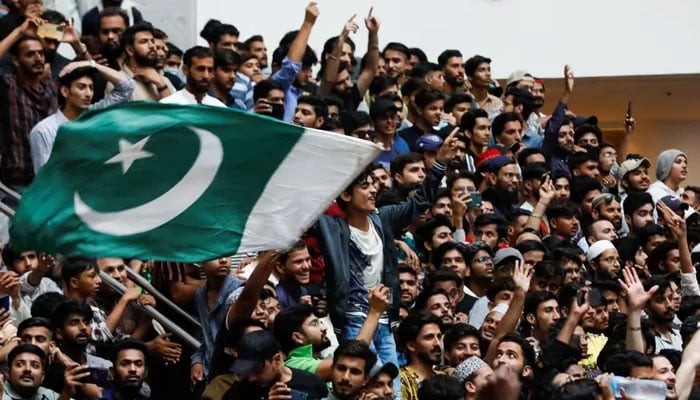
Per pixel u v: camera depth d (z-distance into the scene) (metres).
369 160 9.99
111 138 9.92
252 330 10.95
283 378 10.77
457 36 22.22
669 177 18.80
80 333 11.59
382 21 21.98
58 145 9.95
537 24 22.44
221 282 12.24
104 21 16.27
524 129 18.73
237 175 9.98
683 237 15.72
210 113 9.92
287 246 9.99
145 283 12.74
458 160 16.02
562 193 17.11
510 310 13.04
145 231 9.95
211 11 21.33
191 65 14.93
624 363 12.16
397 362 12.37
